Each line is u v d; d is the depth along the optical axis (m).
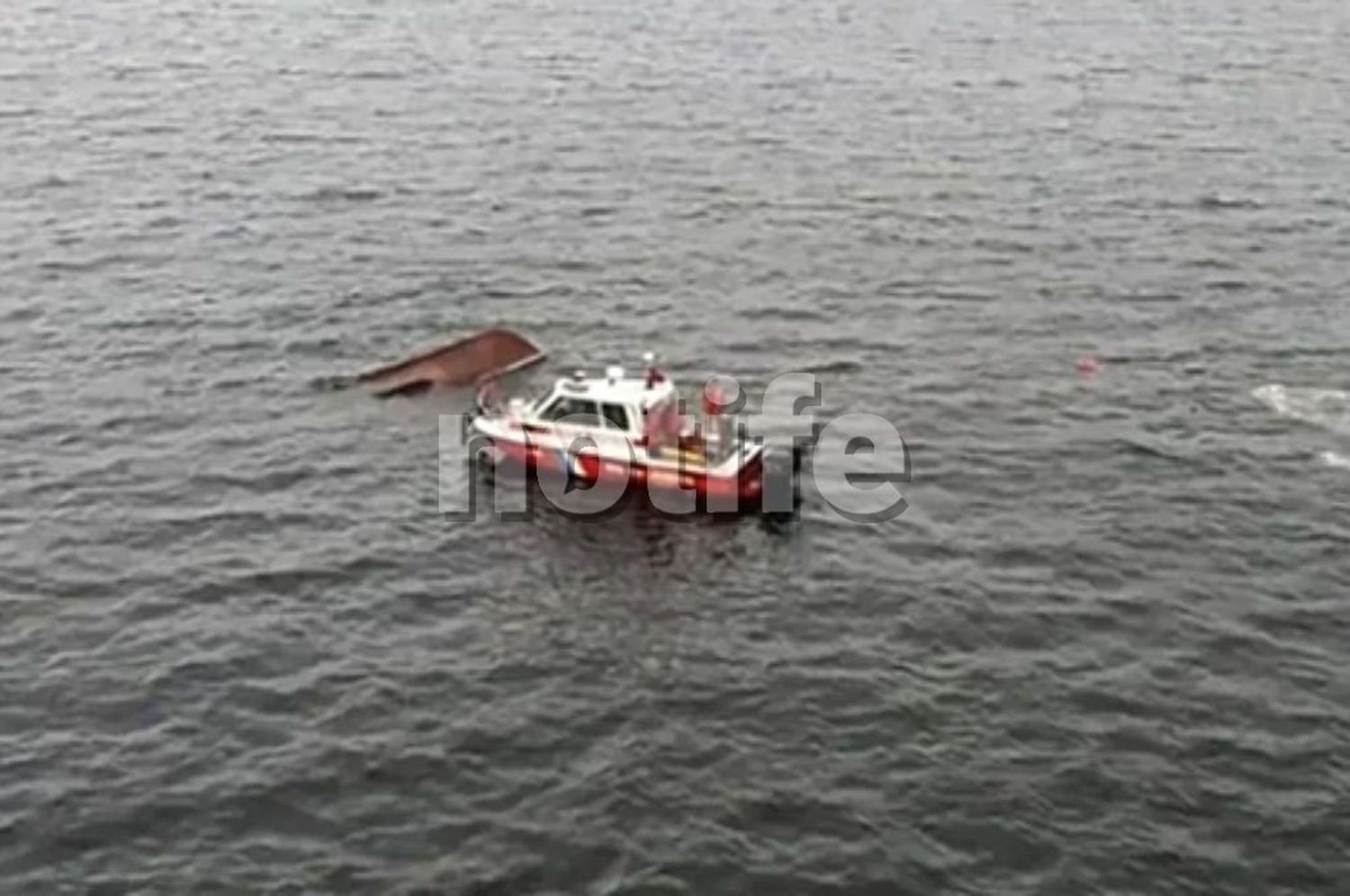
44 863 31.16
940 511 43.38
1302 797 33.09
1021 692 36.09
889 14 94.38
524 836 32.00
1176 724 35.12
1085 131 74.81
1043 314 56.16
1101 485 44.88
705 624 38.34
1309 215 65.19
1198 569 40.81
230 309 55.38
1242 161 71.12
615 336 53.84
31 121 73.50
